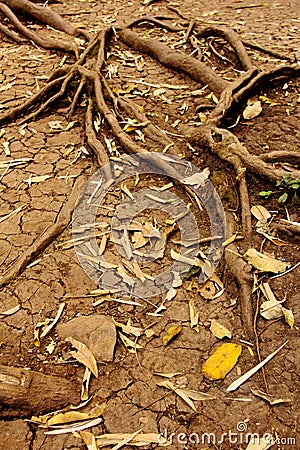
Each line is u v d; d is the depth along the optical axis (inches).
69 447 32.6
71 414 33.8
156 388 35.1
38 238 43.7
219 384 35.2
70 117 56.5
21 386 33.4
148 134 52.8
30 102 57.2
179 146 51.6
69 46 65.9
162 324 38.4
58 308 39.4
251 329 37.6
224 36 64.9
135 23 71.9
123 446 32.7
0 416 33.3
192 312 39.0
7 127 55.8
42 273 41.7
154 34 70.1
